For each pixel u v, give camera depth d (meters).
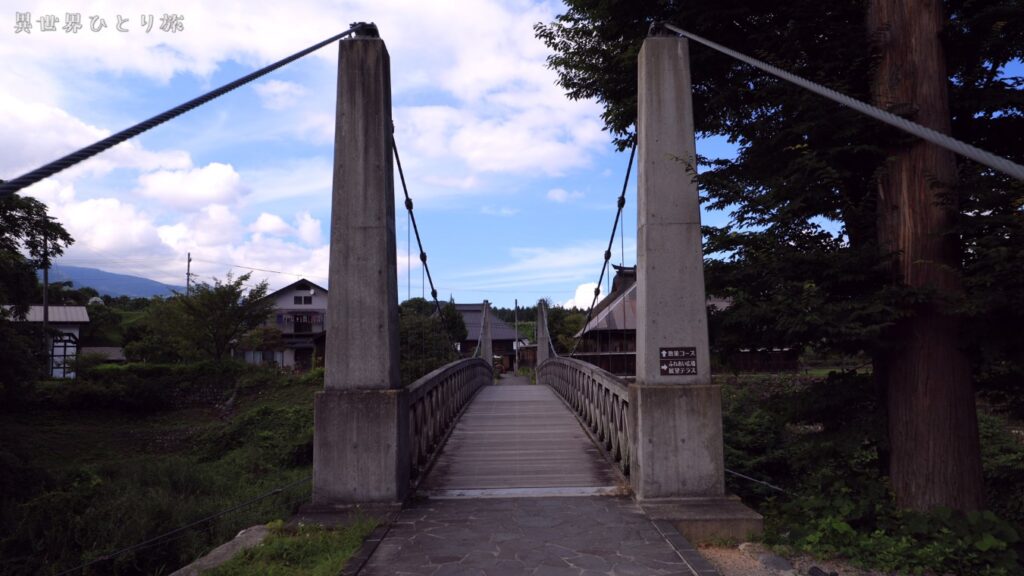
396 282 5.12
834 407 5.20
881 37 4.84
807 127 4.86
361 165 4.89
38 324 15.27
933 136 2.08
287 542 4.00
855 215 4.97
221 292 28.34
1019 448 8.20
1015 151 5.26
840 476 4.95
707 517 4.38
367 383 4.78
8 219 13.66
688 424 4.77
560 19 7.25
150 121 2.86
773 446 9.02
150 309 31.47
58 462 18.56
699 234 4.91
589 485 5.59
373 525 4.27
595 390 8.19
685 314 4.87
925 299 4.30
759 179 5.45
